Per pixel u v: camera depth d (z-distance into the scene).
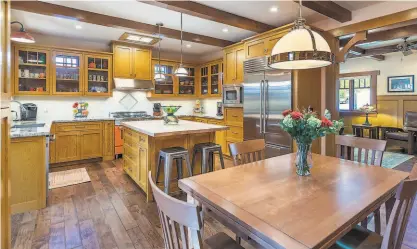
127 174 3.99
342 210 1.19
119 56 5.31
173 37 4.61
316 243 0.93
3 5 1.26
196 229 0.85
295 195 1.38
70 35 4.83
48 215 2.61
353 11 3.60
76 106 5.07
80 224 2.43
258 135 4.29
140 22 4.07
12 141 2.62
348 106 8.16
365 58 7.59
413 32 3.95
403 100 6.80
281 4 3.37
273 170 1.86
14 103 4.57
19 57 4.45
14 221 2.47
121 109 5.77
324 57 1.57
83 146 4.79
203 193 1.42
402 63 6.84
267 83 4.06
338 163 2.05
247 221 1.09
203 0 3.24
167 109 3.67
